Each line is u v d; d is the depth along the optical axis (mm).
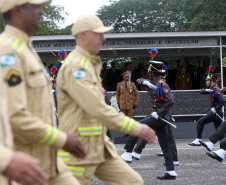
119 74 17578
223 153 8086
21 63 2676
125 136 13594
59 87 3561
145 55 17750
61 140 2725
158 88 7359
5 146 2027
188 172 8039
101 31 3555
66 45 15641
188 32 15445
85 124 3529
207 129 14492
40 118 2789
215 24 32656
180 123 15320
